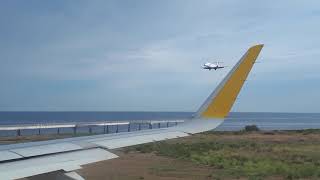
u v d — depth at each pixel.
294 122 173.62
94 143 6.96
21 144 6.72
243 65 7.26
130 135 7.77
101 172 19.23
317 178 18.78
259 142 40.31
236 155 27.92
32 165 5.48
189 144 36.22
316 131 57.22
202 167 22.17
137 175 18.81
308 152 30.66
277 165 22.78
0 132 61.00
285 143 39.06
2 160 5.57
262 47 7.12
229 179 18.39
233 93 7.34
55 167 5.50
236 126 112.75
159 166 22.19
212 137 47.31
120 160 24.02
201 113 7.77
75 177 5.98
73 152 6.33
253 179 18.28
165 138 7.20
